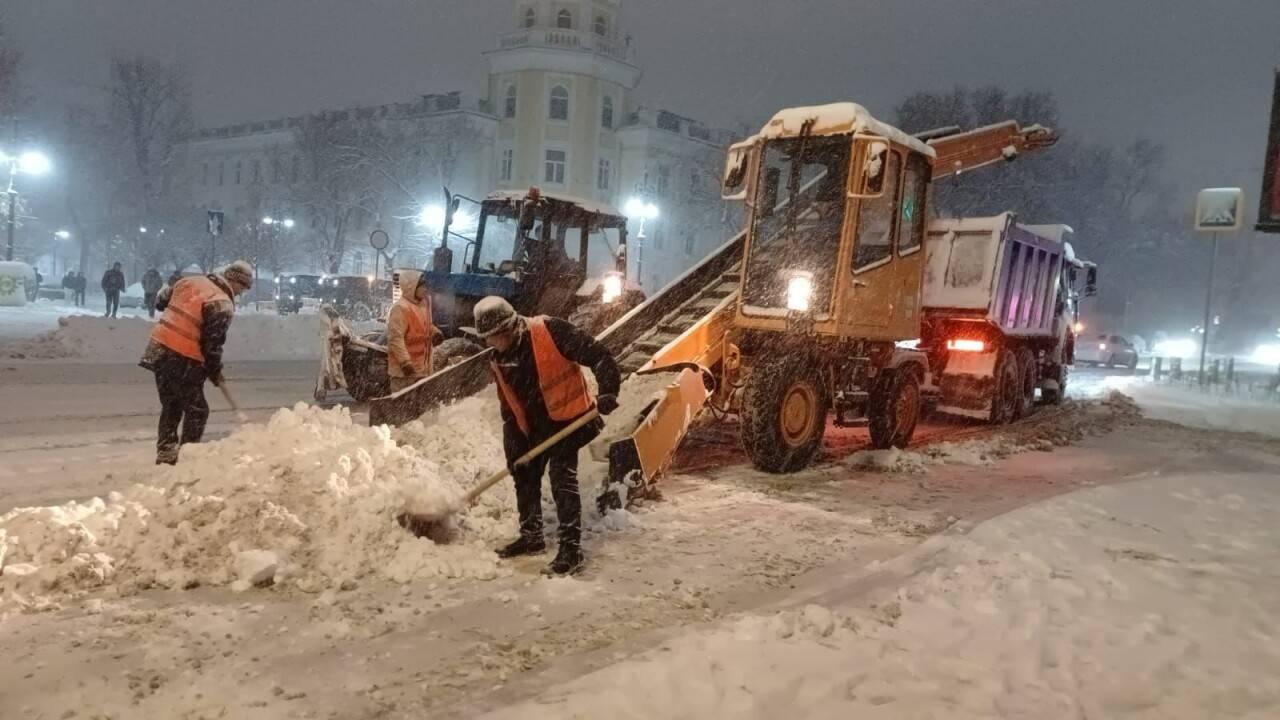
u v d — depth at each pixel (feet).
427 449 24.04
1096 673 14.47
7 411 34.53
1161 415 55.31
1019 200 128.26
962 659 14.76
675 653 14.25
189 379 24.21
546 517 21.29
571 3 187.52
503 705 12.62
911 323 33.27
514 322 18.12
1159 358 86.48
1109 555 21.36
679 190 195.42
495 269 43.11
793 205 30.07
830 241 29.30
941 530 23.13
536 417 18.38
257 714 12.08
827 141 29.53
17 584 15.48
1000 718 12.67
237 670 13.32
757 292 30.32
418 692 12.93
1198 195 74.18
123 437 30.27
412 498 18.31
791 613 16.07
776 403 28.19
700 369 25.80
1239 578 20.01
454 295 40.24
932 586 18.33
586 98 185.88
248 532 17.42
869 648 14.90
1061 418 49.01
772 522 23.07
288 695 12.66
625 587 17.67
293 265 183.21
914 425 35.22
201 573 16.62
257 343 67.00
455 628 15.21
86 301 136.15
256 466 18.83
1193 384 79.66
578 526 18.51
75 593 15.72
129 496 18.24
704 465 30.42
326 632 14.70
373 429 21.43
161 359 24.02
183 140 193.67
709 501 25.05
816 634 15.37
